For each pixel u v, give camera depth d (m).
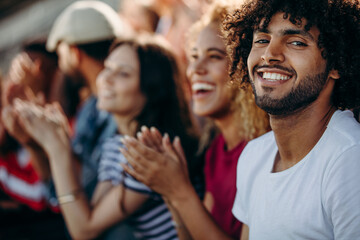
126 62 1.72
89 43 2.25
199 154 1.69
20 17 6.57
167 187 1.23
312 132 0.86
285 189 0.87
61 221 2.61
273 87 0.83
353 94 0.86
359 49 0.84
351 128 0.81
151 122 1.70
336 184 0.76
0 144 2.49
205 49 1.38
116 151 1.72
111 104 1.73
